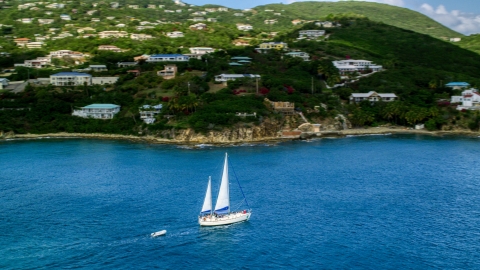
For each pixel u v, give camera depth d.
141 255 99.25
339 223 115.31
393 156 186.50
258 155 187.62
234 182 148.12
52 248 101.50
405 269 93.62
